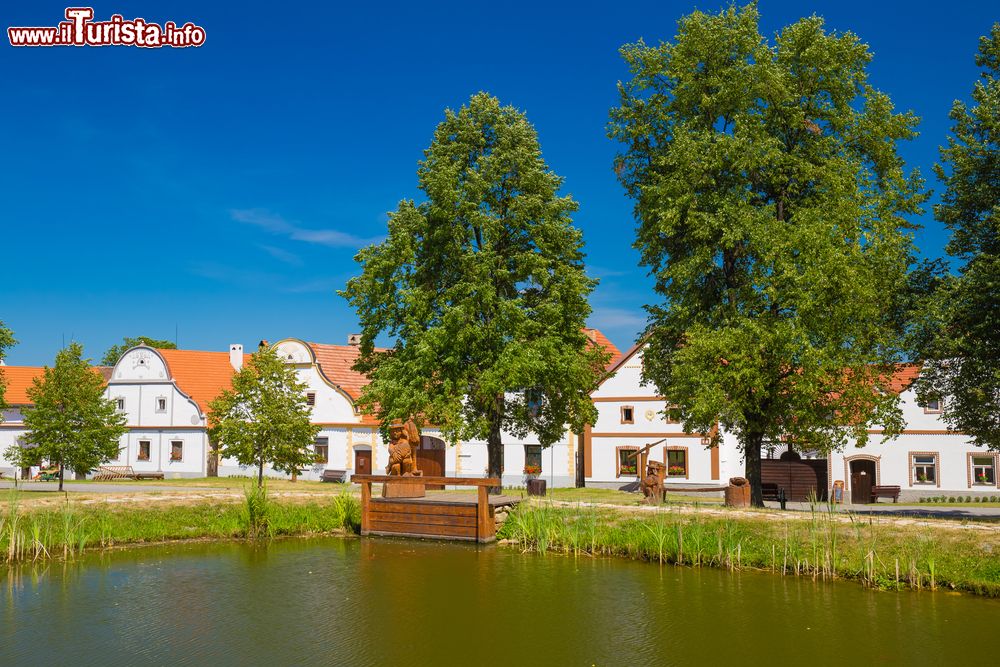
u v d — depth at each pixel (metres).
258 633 15.69
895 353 26.17
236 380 33.97
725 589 19.28
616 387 44.00
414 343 31.14
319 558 23.52
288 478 48.88
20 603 17.97
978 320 24.55
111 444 35.12
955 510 33.34
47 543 23.80
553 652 14.52
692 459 42.19
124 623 16.36
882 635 15.45
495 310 31.08
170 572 21.39
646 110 28.80
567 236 32.78
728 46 27.30
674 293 28.47
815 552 20.77
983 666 13.75
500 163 32.03
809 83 27.05
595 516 25.50
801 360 24.94
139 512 26.72
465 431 30.55
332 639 15.30
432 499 27.95
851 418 26.42
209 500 28.70
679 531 22.97
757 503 28.23
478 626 16.19
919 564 19.62
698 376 25.44
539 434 34.28
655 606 17.66
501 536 26.45
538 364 29.69
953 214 26.41
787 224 25.86
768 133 27.20
